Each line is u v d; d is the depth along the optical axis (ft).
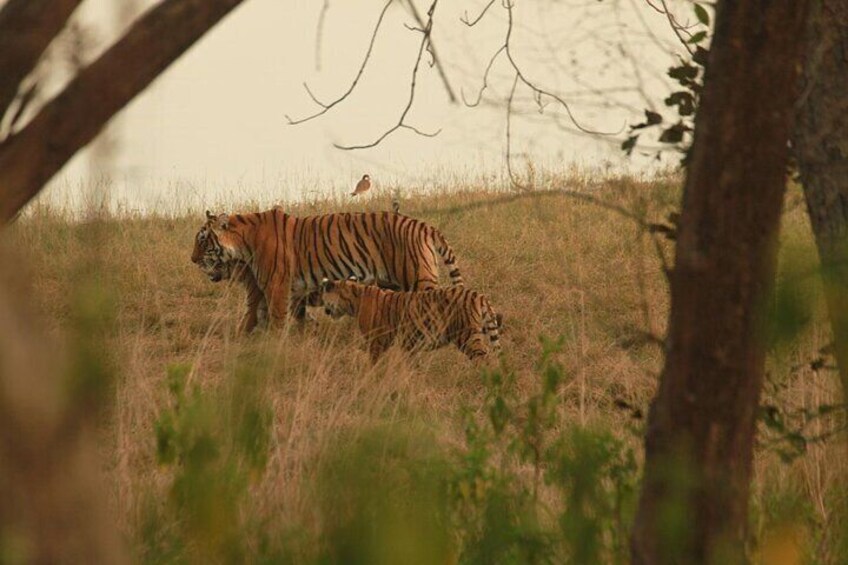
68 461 8.07
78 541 8.11
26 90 11.42
